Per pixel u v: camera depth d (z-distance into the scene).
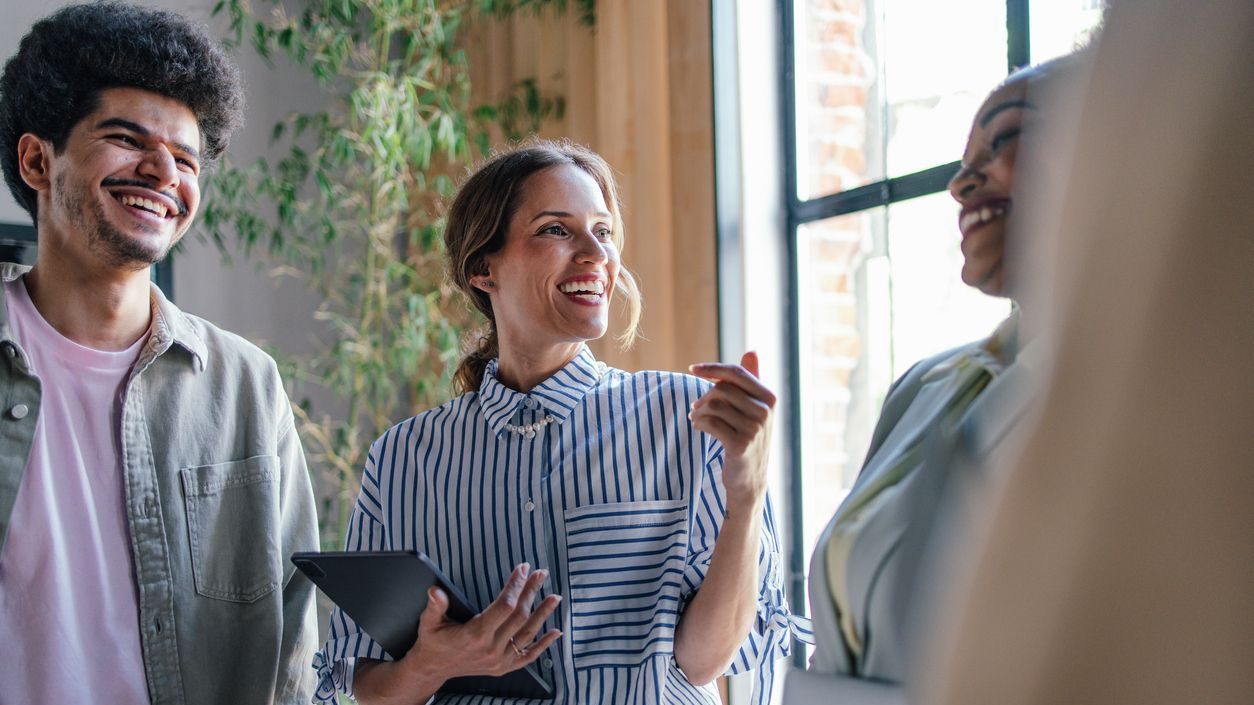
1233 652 0.34
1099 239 0.38
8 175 1.82
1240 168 0.35
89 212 1.71
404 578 1.45
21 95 1.74
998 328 0.87
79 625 1.68
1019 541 0.39
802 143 3.18
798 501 3.17
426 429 1.82
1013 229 0.50
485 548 1.70
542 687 1.58
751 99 3.20
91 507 1.73
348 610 1.57
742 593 1.58
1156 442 0.35
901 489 0.79
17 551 1.65
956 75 2.66
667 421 1.71
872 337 2.92
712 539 1.67
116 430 1.78
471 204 1.88
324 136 4.07
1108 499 0.36
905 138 2.83
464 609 1.51
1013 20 2.43
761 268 3.19
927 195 2.73
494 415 1.75
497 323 1.89
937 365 0.98
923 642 0.45
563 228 1.79
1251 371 0.34
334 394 4.51
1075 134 0.41
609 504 1.67
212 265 4.31
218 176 3.91
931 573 0.67
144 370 1.82
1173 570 0.35
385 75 3.88
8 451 1.67
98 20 1.74
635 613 1.63
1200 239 0.35
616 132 3.53
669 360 3.34
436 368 4.29
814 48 3.12
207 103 1.83
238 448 1.92
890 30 2.87
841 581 0.82
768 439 1.55
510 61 4.11
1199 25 0.37
